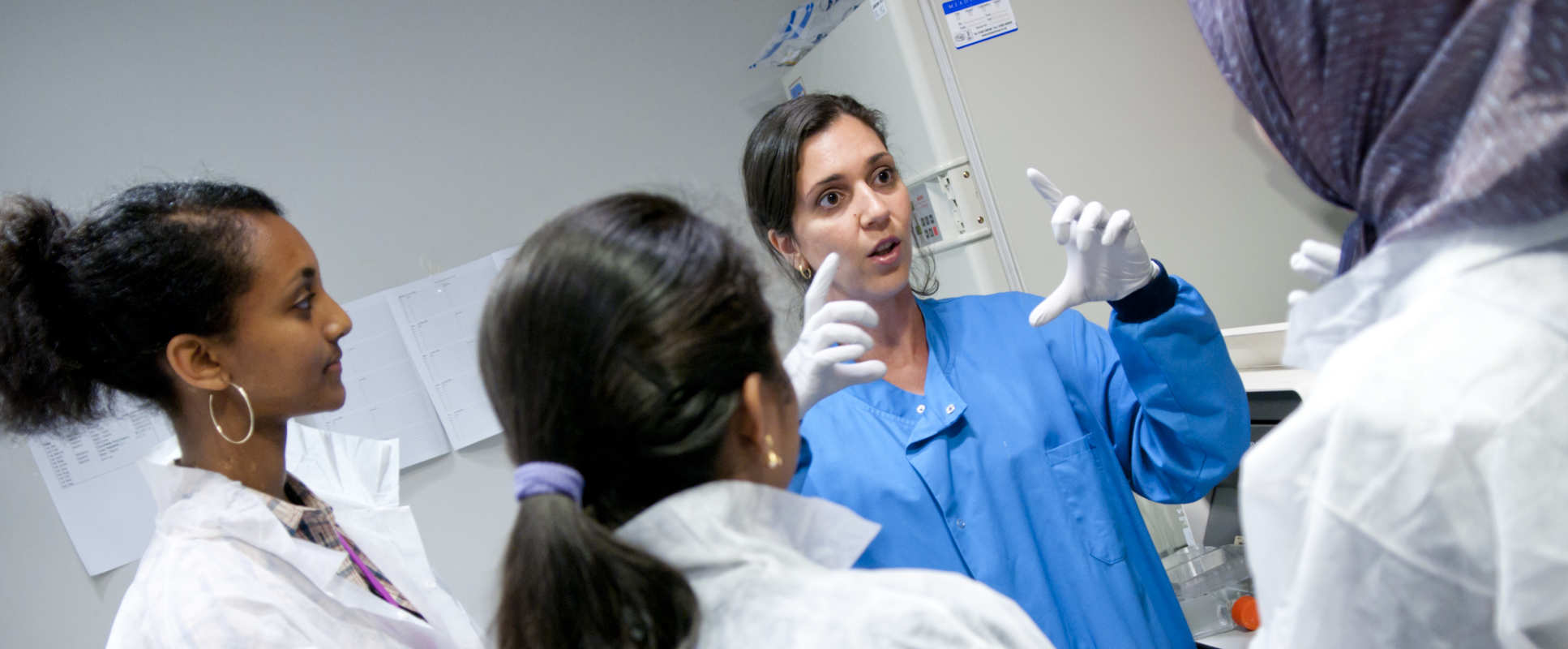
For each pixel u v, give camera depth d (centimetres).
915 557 97
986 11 155
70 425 95
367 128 203
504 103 210
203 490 93
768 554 52
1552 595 45
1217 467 101
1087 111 159
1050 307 95
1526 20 42
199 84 196
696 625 49
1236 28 56
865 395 104
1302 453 52
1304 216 166
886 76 163
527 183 211
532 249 53
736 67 222
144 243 85
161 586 89
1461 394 46
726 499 52
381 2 204
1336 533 50
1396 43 48
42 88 189
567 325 50
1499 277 47
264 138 198
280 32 200
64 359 87
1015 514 99
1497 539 46
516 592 49
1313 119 54
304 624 91
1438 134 48
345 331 99
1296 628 53
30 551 185
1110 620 98
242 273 88
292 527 98
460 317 207
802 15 188
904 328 110
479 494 208
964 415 103
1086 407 109
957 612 51
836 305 86
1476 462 46
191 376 88
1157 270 96
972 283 160
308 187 200
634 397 49
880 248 104
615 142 216
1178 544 166
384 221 204
